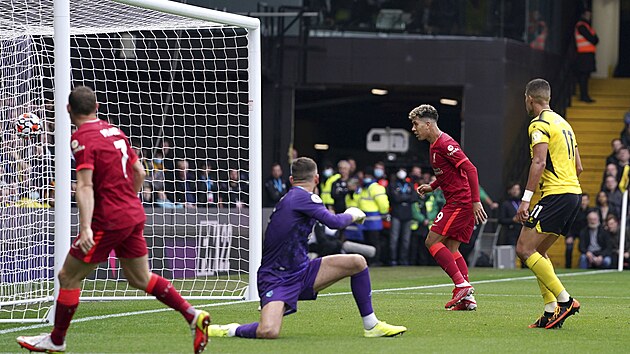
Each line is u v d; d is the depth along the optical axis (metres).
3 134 37.59
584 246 64.62
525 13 75.19
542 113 28.20
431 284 48.16
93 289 41.62
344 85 73.12
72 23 37.22
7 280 38.12
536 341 25.16
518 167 74.38
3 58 37.94
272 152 72.25
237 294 40.25
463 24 73.50
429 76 73.44
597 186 77.00
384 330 25.42
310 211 24.42
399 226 65.94
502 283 49.47
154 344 24.30
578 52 82.50
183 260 49.31
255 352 22.69
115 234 21.70
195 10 34.72
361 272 25.27
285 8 71.25
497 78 73.19
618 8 93.06
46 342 22.48
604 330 27.72
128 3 32.34
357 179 65.38
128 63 57.12
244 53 60.19
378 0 73.19
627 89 86.12
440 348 23.58
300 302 35.62
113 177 21.78
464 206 33.97
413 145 83.81
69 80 29.88
